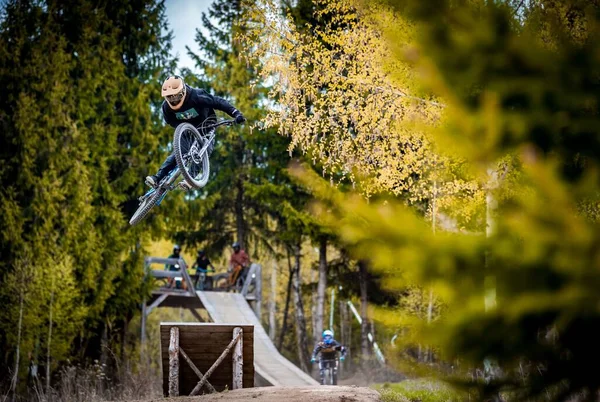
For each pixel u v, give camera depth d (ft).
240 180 110.93
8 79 75.00
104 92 82.69
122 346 82.79
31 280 65.72
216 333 38.42
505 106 9.45
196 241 111.86
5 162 73.87
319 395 32.27
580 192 8.58
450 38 9.45
